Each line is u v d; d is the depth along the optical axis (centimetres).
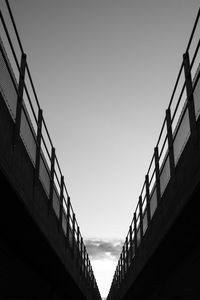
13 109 1062
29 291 2084
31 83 1310
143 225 2103
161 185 1580
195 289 2056
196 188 982
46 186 1562
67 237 2091
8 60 996
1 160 897
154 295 2648
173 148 1334
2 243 1364
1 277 1744
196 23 1051
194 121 1045
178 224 1244
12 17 1030
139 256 2125
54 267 1923
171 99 1398
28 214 1164
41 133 1453
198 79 1025
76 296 3041
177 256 1639
